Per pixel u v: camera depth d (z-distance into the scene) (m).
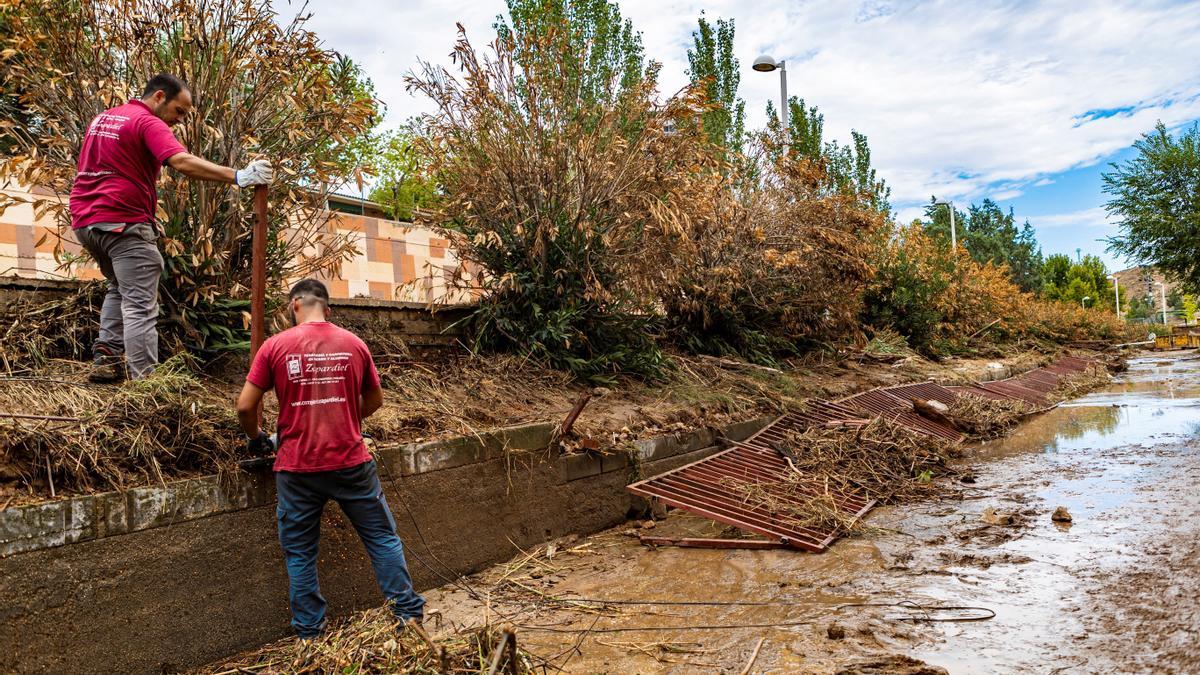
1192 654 3.35
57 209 4.98
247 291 5.29
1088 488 6.68
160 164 4.33
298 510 3.77
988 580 4.54
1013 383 14.72
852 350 12.99
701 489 6.34
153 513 3.54
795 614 4.20
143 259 4.26
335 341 3.88
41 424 3.53
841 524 5.81
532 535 5.61
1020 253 54.31
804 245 10.21
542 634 4.12
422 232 9.45
